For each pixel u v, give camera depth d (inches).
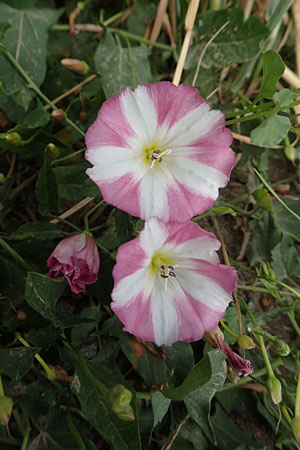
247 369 3.2
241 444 3.7
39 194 3.7
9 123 4.7
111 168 3.0
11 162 4.5
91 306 3.9
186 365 3.7
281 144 4.7
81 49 4.8
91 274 3.3
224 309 3.2
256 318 3.9
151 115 3.1
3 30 4.1
